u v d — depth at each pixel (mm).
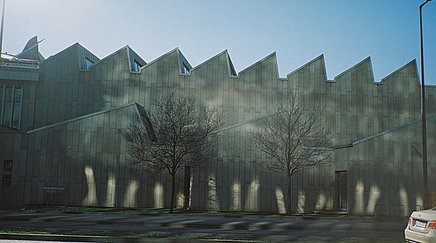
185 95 51469
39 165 41562
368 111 51875
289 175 37062
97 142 42062
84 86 51000
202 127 45438
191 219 27734
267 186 40844
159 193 43156
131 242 16266
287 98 51969
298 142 38562
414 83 52844
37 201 41125
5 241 15422
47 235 16469
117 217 28422
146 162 41281
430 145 37969
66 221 24891
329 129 50469
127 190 41781
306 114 47719
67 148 41844
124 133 42094
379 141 37906
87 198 41406
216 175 40781
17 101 49875
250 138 41281
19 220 25734
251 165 41031
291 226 22703
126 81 51312
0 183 41375
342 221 28375
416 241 11695
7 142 41875
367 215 36844
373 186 37375
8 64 51219
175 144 38469
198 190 40469
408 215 36969
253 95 52062
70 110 50406
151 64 51812
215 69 52188
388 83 52562
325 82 52219
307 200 40656
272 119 41469
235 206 40438
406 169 37625
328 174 40875
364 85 52312
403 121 52031
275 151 39344
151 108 50906
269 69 52562
